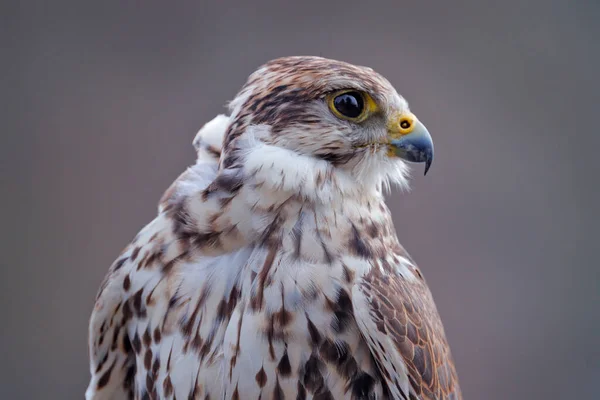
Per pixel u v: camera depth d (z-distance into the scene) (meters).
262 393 2.53
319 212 2.54
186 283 2.54
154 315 2.54
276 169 2.54
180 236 2.54
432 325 2.56
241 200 2.54
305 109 2.55
